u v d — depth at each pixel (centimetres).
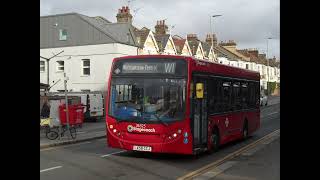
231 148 1639
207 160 1315
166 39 5469
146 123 1241
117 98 1291
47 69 4478
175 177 1018
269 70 10038
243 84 1825
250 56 8956
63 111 1902
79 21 4594
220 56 7431
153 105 1247
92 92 3706
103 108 3775
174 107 1234
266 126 2816
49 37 4712
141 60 1280
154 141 1234
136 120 1252
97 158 1332
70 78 4606
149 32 5006
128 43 4569
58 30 4678
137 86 1270
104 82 4456
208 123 1385
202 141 1339
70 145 1745
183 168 1156
